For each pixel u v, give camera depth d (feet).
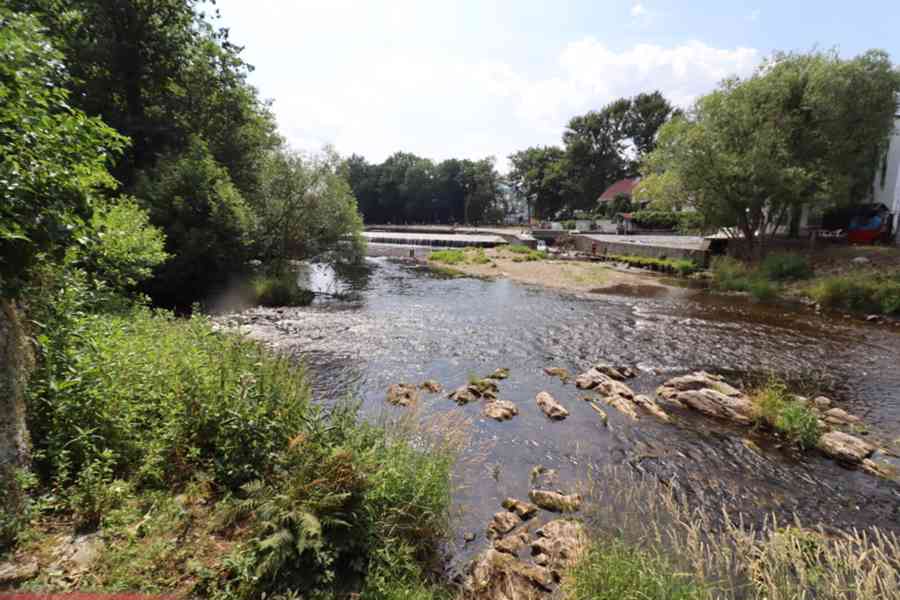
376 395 31.01
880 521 18.78
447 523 16.06
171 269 55.47
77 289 19.13
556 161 270.87
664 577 12.16
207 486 14.71
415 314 59.11
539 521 17.76
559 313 60.85
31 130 12.60
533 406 30.09
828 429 26.61
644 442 25.41
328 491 13.14
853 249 81.10
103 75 59.88
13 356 12.57
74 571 10.38
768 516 18.88
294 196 73.26
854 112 76.13
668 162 84.43
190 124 69.10
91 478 12.60
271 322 52.54
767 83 78.33
